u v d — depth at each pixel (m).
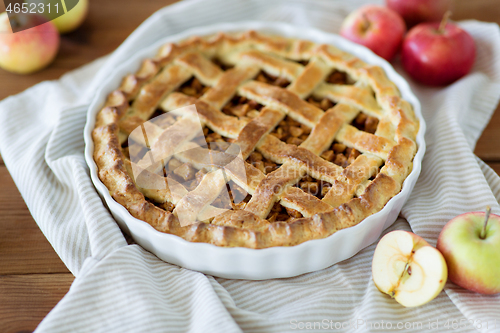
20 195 0.67
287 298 0.60
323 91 0.70
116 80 0.70
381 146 0.65
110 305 0.57
